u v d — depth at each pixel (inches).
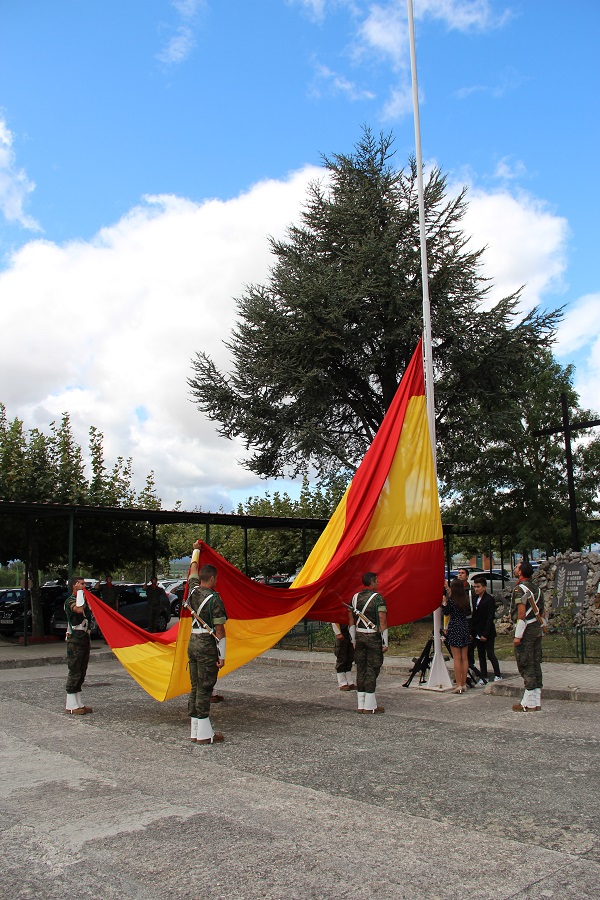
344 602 496.1
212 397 1190.3
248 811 245.6
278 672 642.2
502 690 483.8
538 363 1242.6
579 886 184.1
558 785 272.4
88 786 280.5
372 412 1258.0
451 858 202.8
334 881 188.4
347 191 1198.3
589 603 794.8
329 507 1472.7
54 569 1090.1
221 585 437.1
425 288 544.7
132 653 436.8
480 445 1225.4
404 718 413.7
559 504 1221.7
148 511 813.9
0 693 529.3
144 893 183.3
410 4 574.2
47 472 977.5
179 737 371.2
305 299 1054.4
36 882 191.3
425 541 502.3
